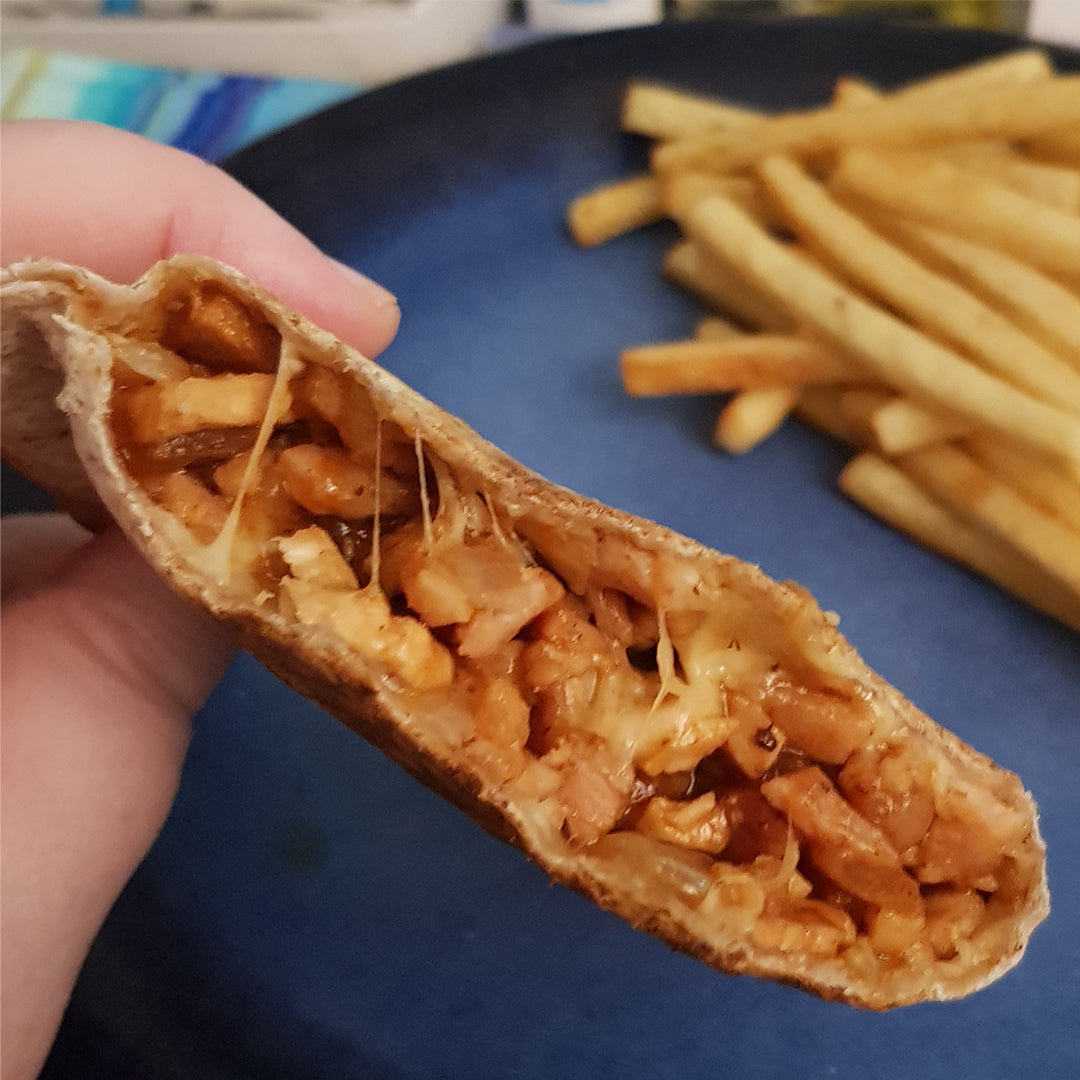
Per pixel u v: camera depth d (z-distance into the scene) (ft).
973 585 0.68
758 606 0.46
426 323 0.76
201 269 0.44
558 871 0.44
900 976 0.45
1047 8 0.83
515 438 0.74
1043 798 0.62
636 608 0.47
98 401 0.43
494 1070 0.57
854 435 0.71
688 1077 0.57
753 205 0.75
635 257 0.78
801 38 0.79
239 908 0.60
